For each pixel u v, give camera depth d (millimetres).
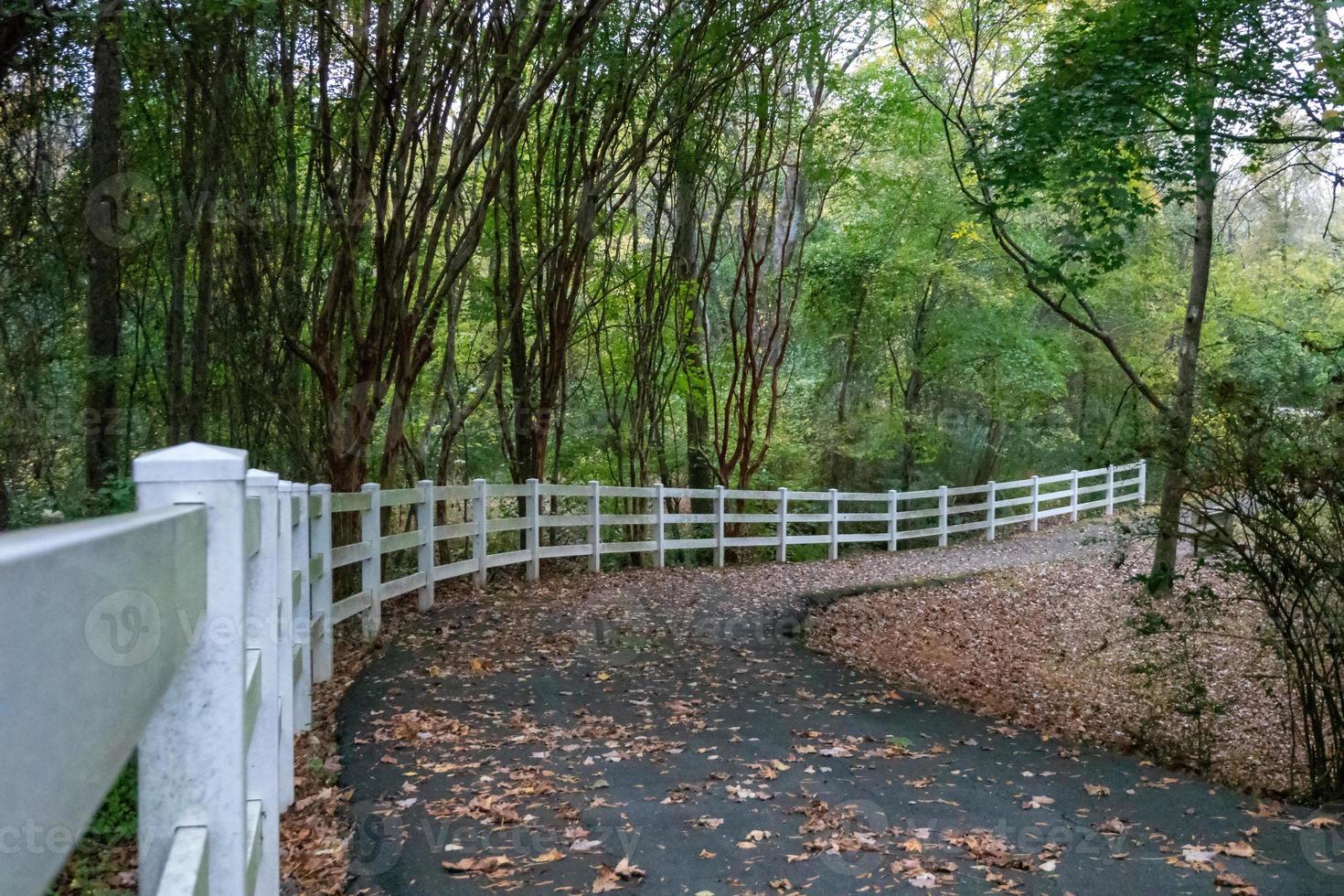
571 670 7816
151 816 1273
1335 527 6617
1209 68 9141
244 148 9641
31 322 8938
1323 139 8773
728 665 8531
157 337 10188
